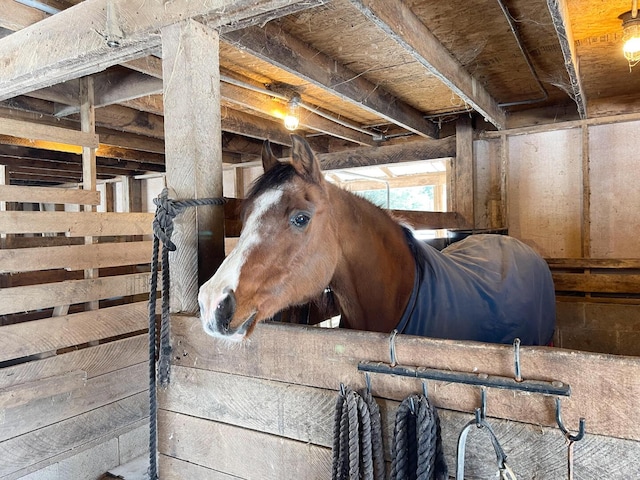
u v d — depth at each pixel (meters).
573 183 3.11
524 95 2.89
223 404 1.00
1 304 1.93
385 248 1.37
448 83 2.17
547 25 1.88
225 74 2.32
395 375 0.78
